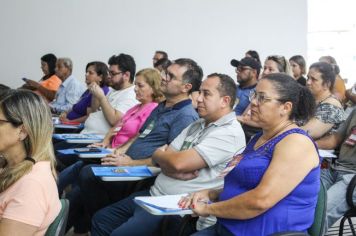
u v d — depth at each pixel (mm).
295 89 1667
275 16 7000
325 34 7160
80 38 6539
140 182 2469
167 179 2186
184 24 6801
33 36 6418
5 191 1388
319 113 2846
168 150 2307
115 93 3725
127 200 2334
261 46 7023
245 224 1619
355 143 2617
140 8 6664
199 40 6863
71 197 2885
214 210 1660
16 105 1417
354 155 2625
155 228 2076
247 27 6957
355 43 7051
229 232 1676
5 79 6387
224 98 2152
